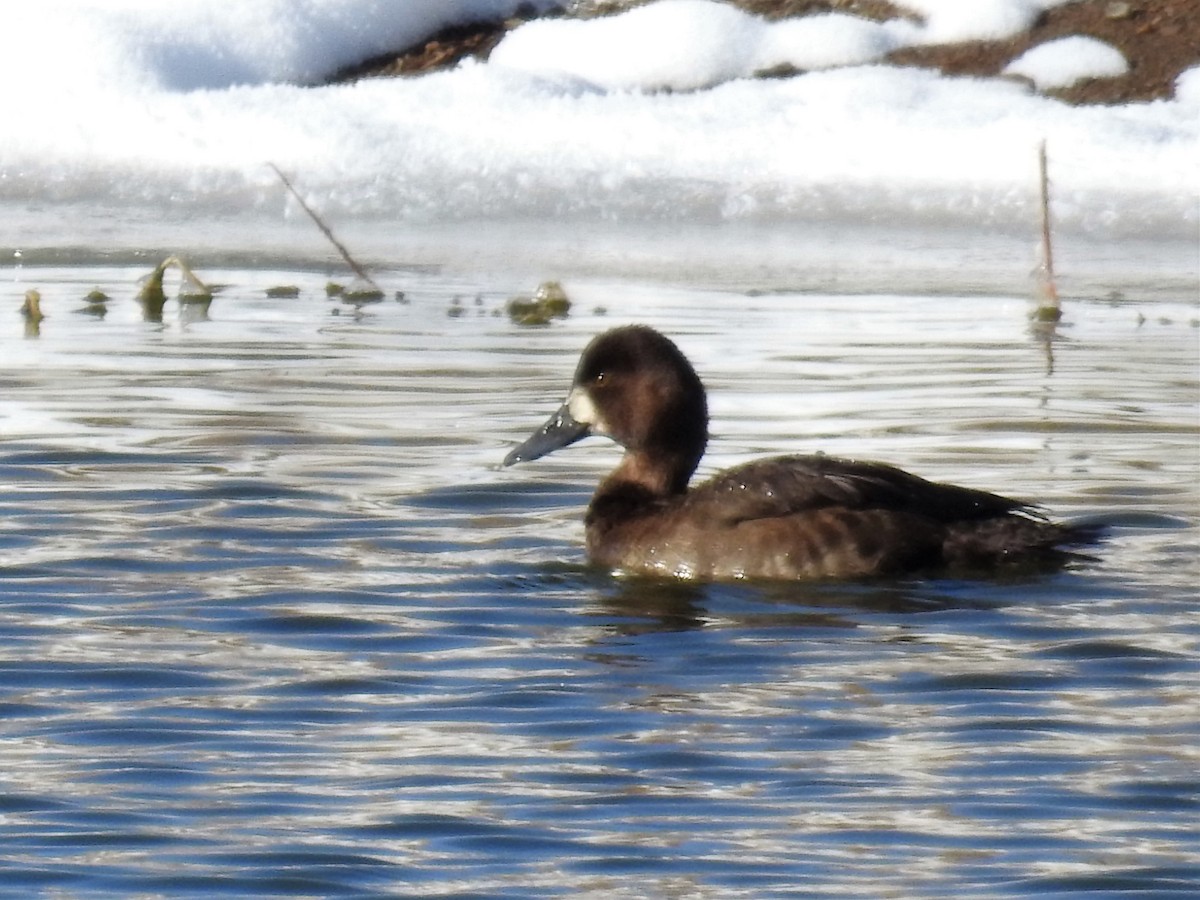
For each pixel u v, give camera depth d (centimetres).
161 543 1126
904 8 2419
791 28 2398
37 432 1359
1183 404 1470
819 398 1486
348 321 1772
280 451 1327
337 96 2319
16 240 2075
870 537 1095
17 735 845
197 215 2172
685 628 1004
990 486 1252
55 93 2323
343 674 925
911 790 791
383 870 721
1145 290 1895
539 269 1980
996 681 916
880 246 2056
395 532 1165
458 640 980
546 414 1439
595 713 877
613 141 2245
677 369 1200
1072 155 2156
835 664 944
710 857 731
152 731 852
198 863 724
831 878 716
